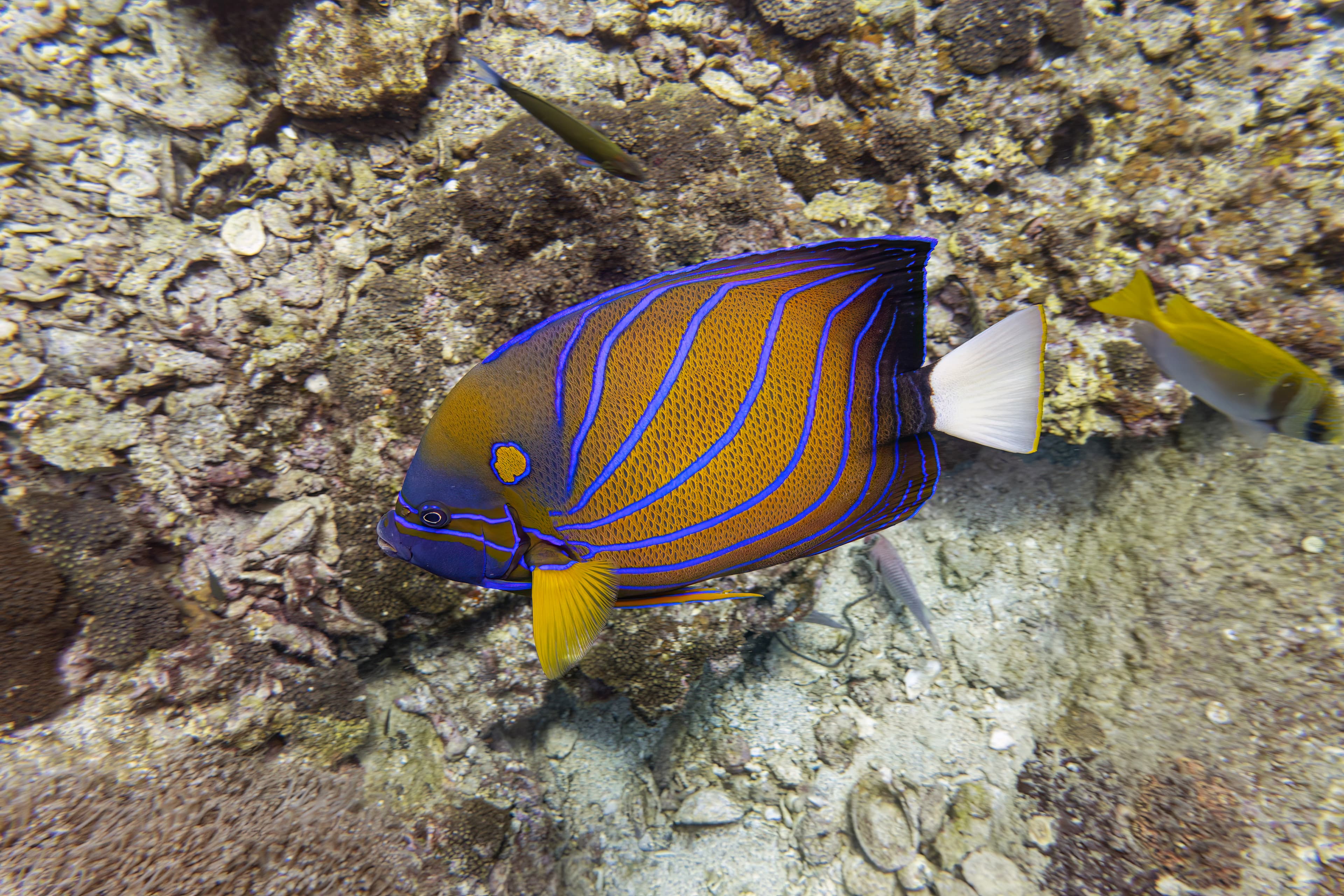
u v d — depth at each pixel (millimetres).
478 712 1111
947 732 1196
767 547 568
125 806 809
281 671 987
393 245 1021
